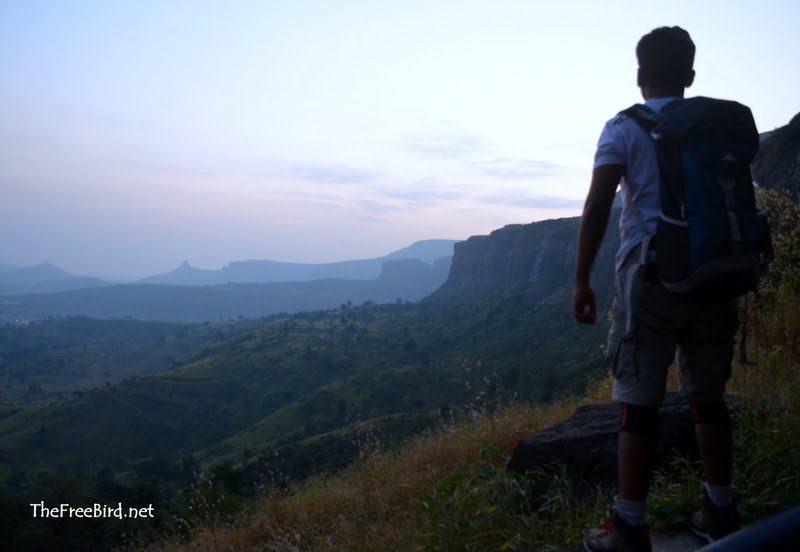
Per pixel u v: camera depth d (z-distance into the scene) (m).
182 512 7.02
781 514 1.13
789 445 3.54
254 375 112.56
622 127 2.54
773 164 12.33
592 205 2.52
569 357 60.91
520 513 3.81
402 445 6.86
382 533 4.43
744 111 2.51
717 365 2.60
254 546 5.31
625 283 2.54
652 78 2.69
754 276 2.34
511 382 29.70
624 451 2.54
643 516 2.53
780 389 4.61
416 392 64.50
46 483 13.48
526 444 4.25
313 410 72.44
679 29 2.70
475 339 111.50
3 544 10.12
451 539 3.57
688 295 2.35
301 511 5.57
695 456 3.82
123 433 88.56
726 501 2.78
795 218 6.95
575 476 3.98
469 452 5.76
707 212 2.31
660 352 2.50
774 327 6.36
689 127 2.41
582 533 3.28
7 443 81.38
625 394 2.55
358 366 113.00
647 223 2.45
